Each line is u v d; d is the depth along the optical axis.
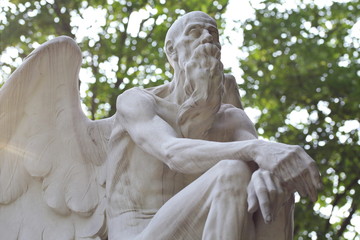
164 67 13.52
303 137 13.63
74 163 5.79
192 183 4.92
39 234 5.74
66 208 5.75
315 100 13.91
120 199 5.45
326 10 14.48
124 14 13.88
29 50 13.28
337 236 12.88
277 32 14.02
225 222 4.64
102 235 5.66
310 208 12.78
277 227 4.87
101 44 13.59
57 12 13.49
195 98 5.23
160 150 5.11
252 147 4.83
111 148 5.53
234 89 5.74
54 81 5.77
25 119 5.81
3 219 5.84
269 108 13.89
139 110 5.31
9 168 5.86
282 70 13.98
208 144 4.98
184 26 5.41
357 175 13.42
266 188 4.66
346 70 13.95
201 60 5.26
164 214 4.93
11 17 13.28
